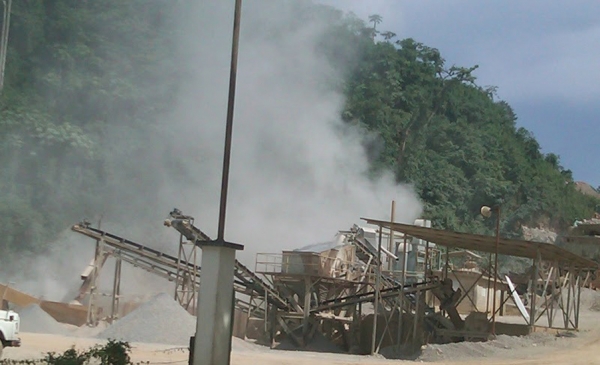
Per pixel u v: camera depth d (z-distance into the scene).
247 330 56.41
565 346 42.94
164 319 46.03
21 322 47.94
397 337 50.38
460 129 164.38
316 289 56.09
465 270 74.56
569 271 51.38
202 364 22.66
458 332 47.91
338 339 57.69
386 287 58.97
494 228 143.88
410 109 164.88
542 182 162.38
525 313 51.16
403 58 173.12
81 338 42.69
